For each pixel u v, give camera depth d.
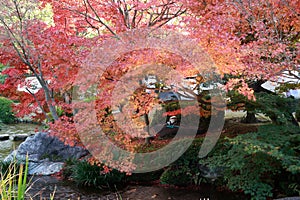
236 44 3.34
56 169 5.48
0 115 10.18
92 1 4.23
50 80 4.63
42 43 3.87
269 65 3.30
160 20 4.54
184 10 4.42
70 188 4.76
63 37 3.87
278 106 3.99
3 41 4.11
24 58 4.38
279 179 3.92
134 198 4.31
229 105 4.38
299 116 4.58
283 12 3.43
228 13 3.47
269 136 3.67
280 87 4.62
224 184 4.41
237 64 3.22
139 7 4.15
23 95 4.90
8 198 1.63
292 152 3.48
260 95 4.07
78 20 4.37
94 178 4.79
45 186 4.84
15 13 4.10
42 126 9.36
